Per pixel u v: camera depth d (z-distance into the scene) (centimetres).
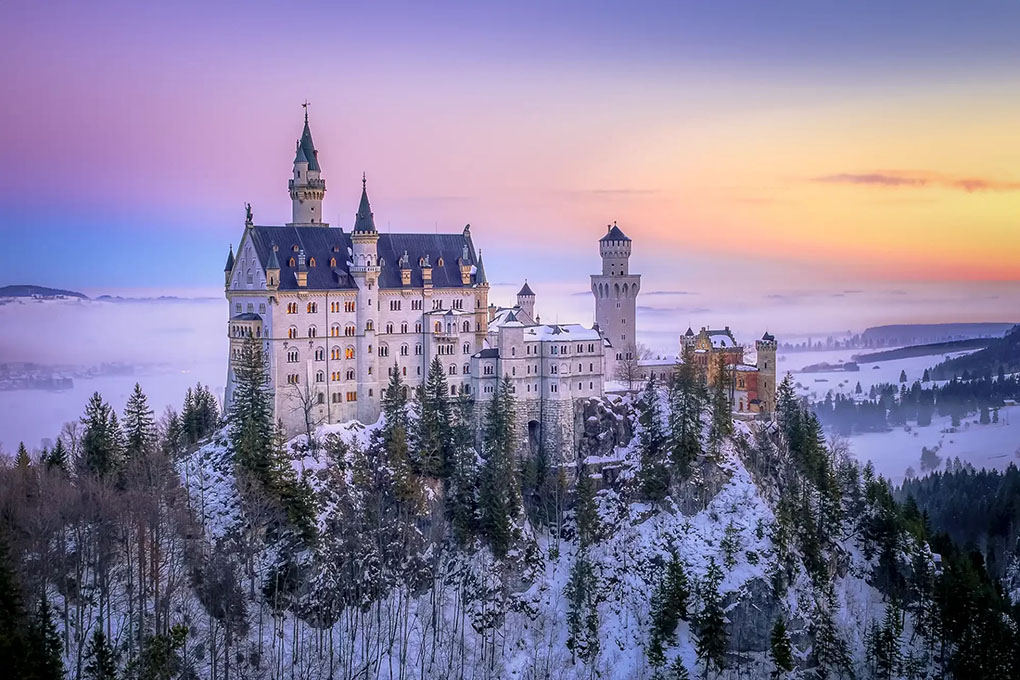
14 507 16425
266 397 19600
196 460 19475
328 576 17888
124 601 16488
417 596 18938
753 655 19112
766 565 19900
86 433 19888
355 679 16625
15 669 12900
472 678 17638
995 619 19900
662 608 18875
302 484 18575
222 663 16050
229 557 17512
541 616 19562
